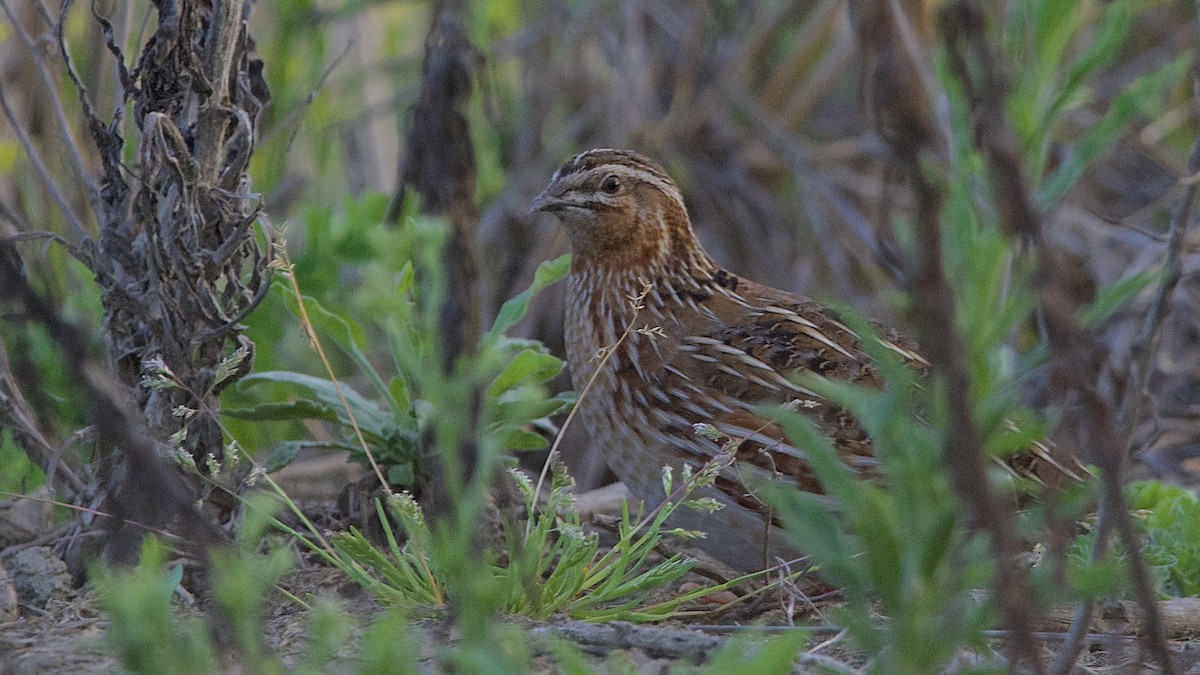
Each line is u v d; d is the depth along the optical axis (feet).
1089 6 37.17
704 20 54.34
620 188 32.12
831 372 29.32
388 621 16.02
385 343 40.14
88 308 30.89
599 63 54.03
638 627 21.83
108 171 26.20
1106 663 23.54
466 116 25.91
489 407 27.07
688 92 52.49
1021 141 25.32
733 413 29.17
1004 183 16.02
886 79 15.01
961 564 16.70
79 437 25.73
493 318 47.34
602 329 32.17
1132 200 52.24
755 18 54.08
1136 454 32.94
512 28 53.06
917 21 36.17
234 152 25.94
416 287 26.91
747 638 16.79
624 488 35.14
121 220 26.40
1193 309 45.16
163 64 25.50
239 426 31.60
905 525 16.26
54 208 34.81
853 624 16.55
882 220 21.24
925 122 16.11
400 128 50.70
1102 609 24.66
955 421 15.61
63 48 25.58
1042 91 25.88
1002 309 18.94
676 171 52.90
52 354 27.73
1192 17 51.29
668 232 32.32
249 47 26.81
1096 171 51.08
